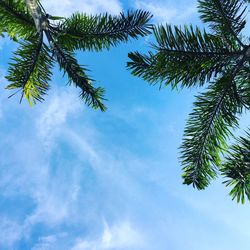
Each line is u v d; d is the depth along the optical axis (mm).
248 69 7836
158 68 7418
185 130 8227
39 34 9344
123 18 9297
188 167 8141
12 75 9500
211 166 8125
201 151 8141
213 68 7684
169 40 7258
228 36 7492
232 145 5852
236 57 7625
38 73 9820
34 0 8469
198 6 7324
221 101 8047
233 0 7117
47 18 9227
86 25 9539
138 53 7520
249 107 7957
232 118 8016
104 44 9836
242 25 7301
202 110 8148
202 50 7438
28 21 9570
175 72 7543
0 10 9172
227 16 7258
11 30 9641
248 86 8023
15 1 9172
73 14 9484
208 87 8062
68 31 9586
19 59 9547
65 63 10086
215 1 7145
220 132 8117
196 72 7566
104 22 9461
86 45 9883
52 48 9602
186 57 7434
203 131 8180
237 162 5660
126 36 9609
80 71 10156
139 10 9141
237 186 5648
